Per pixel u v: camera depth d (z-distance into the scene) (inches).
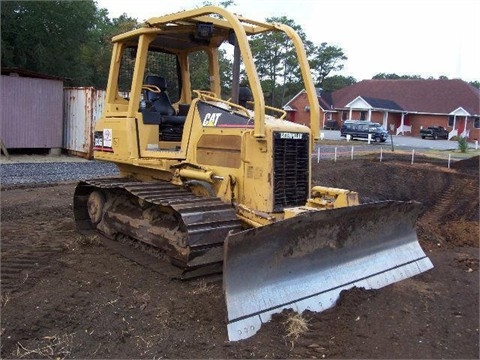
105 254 252.7
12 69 645.9
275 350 161.5
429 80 1995.6
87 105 663.8
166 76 289.3
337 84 2363.4
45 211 352.5
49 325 173.2
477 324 188.7
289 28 228.8
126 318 179.6
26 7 860.6
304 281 196.5
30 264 235.6
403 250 248.5
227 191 219.3
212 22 233.3
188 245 193.3
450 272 254.5
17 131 657.6
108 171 560.4
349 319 185.9
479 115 1796.3
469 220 445.4
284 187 212.5
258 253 179.2
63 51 941.8
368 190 578.6
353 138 1413.6
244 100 250.2
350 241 216.5
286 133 211.6
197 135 236.1
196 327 174.2
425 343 170.9
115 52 273.4
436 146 1300.4
